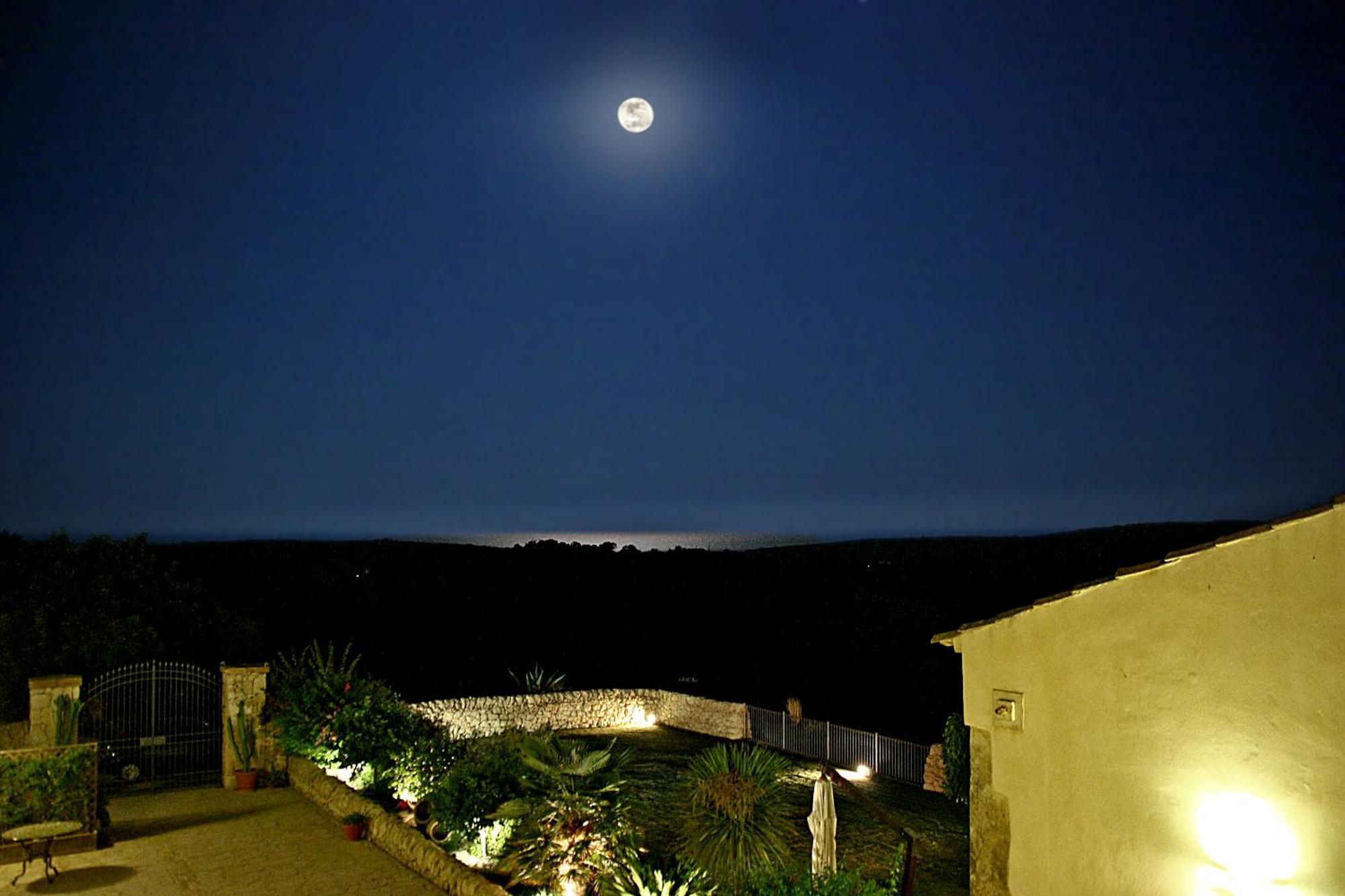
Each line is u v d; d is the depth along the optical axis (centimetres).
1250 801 629
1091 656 722
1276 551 628
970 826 797
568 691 2650
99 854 1216
